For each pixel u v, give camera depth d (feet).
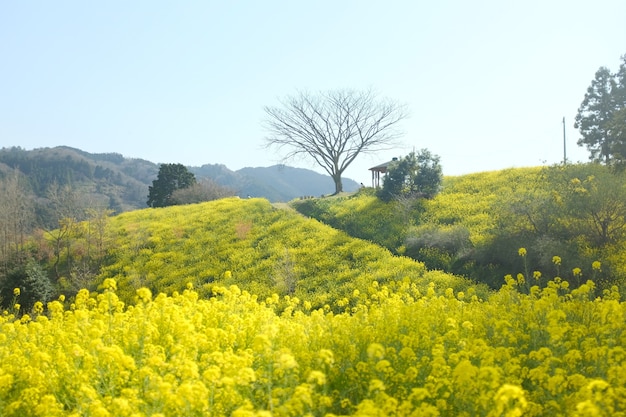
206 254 109.19
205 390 18.02
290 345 27.66
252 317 33.30
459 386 18.74
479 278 78.64
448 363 23.86
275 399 18.72
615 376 19.45
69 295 98.07
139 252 115.14
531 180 128.06
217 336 28.27
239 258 102.42
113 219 150.71
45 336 31.30
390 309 37.81
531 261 75.51
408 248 98.68
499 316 34.22
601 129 153.69
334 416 16.42
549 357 22.53
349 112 196.95
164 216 146.82
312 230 115.03
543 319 30.78
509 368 21.59
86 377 21.99
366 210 132.57
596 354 22.39
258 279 89.66
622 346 25.93
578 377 19.03
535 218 81.25
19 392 23.03
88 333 27.76
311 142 200.23
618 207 76.07
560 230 79.20
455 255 87.81
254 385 20.72
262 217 132.57
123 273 105.91
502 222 87.92
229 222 130.00
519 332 28.35
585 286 37.65
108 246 119.85
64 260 117.70
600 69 157.89
